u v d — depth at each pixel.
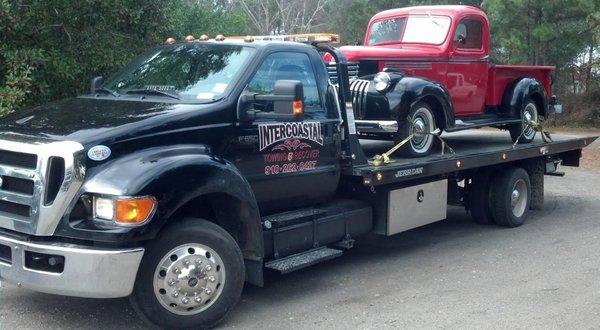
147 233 5.00
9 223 5.16
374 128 7.89
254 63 6.19
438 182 8.23
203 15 15.44
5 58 9.86
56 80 10.77
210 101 5.87
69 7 10.60
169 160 5.24
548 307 6.21
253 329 5.62
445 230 9.49
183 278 5.31
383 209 7.44
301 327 5.68
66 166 4.92
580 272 7.35
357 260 7.86
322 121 6.66
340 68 7.00
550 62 24.69
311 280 7.05
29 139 5.18
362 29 29.97
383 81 7.91
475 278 7.13
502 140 10.80
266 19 30.92
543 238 8.98
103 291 4.92
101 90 6.65
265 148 6.11
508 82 10.31
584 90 27.16
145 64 6.82
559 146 10.60
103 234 4.89
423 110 8.38
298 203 6.65
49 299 6.25
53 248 4.91
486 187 9.55
